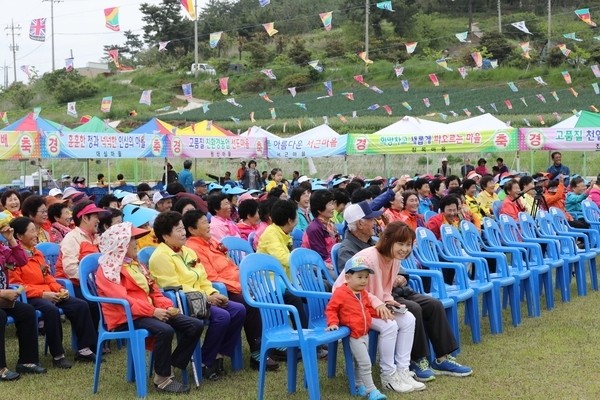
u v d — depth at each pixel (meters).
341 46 50.97
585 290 8.99
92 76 51.88
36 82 48.03
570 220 10.63
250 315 5.98
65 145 14.44
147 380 5.64
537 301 7.80
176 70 49.19
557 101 41.59
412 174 27.38
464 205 9.32
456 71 47.69
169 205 8.30
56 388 5.50
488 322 7.60
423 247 7.03
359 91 46.62
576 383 5.33
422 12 59.84
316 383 4.82
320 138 18.50
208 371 5.68
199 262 5.95
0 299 5.68
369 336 5.64
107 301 5.25
